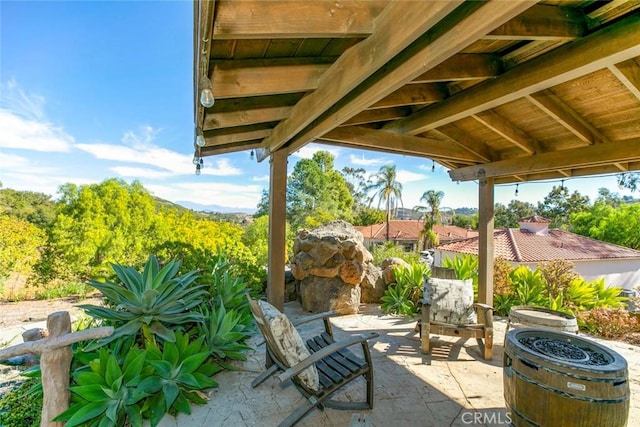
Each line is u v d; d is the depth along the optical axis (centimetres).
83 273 835
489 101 264
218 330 317
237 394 273
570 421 181
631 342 434
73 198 862
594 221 2027
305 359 215
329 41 183
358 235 586
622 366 182
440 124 332
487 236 486
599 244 1373
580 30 198
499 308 542
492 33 172
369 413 250
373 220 3158
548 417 187
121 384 231
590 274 1234
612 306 565
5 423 254
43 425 207
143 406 235
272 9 139
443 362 342
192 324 338
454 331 355
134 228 876
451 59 234
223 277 412
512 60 253
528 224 1446
